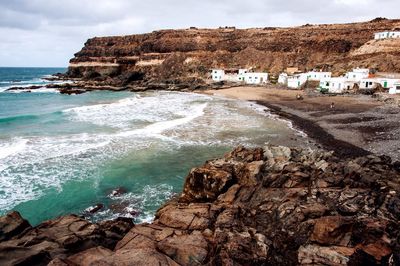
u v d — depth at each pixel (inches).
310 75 2605.8
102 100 2397.9
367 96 2006.6
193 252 358.0
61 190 736.3
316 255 346.6
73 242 378.0
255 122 1440.7
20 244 367.9
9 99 2456.9
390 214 437.1
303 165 632.4
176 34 4237.2
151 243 387.5
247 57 3737.7
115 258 325.4
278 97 2222.0
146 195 720.3
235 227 423.2
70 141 1116.5
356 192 505.4
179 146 1069.8
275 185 566.6
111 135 1203.2
